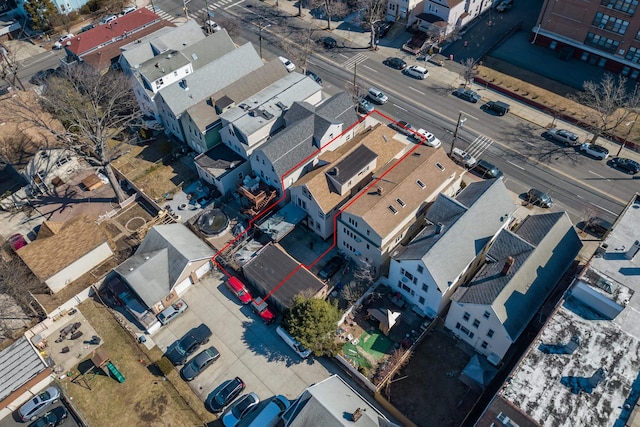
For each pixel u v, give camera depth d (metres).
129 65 88.62
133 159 80.38
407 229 62.09
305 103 74.62
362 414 45.75
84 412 53.12
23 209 74.12
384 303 59.22
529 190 71.75
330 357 55.19
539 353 45.34
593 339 46.06
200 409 52.88
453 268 54.44
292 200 68.50
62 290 63.78
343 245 65.00
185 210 72.06
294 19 108.31
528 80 89.69
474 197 59.66
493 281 52.59
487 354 54.59
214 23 104.88
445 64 94.31
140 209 73.31
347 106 74.75
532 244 55.31
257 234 67.88
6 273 60.81
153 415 52.59
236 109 74.50
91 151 79.00
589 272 49.38
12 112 77.31
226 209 72.12
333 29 104.62
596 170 74.50
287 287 59.38
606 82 80.56
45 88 85.50
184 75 85.19
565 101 85.00
